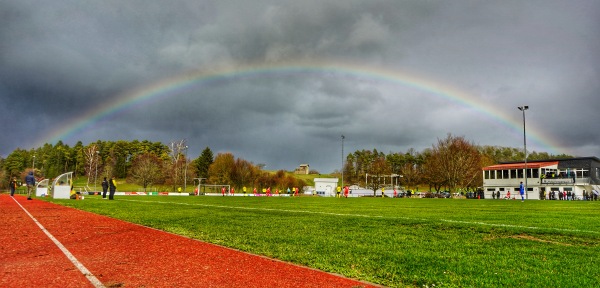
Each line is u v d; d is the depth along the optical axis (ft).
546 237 37.06
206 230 41.68
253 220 53.31
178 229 42.32
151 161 381.81
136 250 29.01
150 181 356.18
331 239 35.37
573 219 54.85
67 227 43.32
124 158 556.51
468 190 300.20
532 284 20.35
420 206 97.35
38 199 123.44
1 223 46.93
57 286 18.72
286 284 20.07
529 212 71.72
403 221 51.47
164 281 20.03
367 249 30.25
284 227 44.75
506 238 36.19
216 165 361.92
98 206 83.82
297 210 76.48
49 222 48.60
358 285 20.31
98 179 467.93
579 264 25.05
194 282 19.97
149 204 96.68
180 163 358.43
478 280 21.12
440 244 32.73
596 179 248.32
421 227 45.01
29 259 25.22
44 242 32.32
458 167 266.16
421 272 22.88
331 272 23.22
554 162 253.44
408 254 28.22
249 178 359.25
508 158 483.51
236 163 364.79
